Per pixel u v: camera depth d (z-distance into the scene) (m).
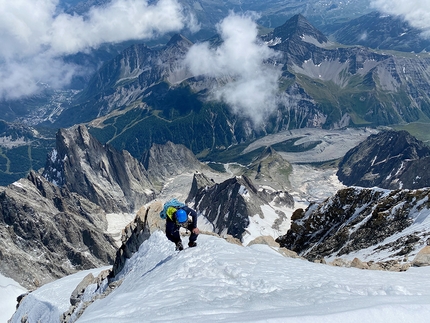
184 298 16.05
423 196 65.88
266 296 15.05
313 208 92.62
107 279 43.72
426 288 18.92
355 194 85.00
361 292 15.62
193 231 25.39
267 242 39.56
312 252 78.12
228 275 20.02
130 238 40.78
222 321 10.89
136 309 15.99
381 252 56.84
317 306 12.30
